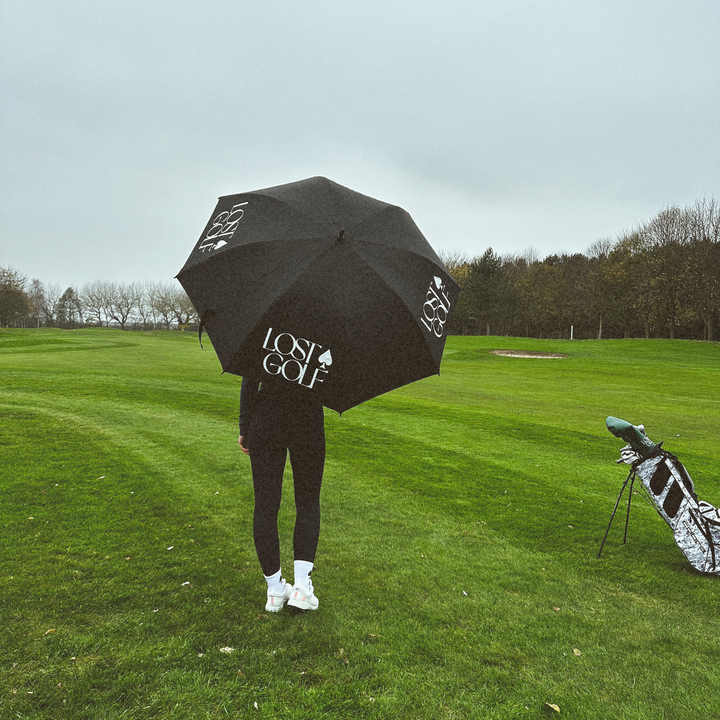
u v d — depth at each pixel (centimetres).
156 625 260
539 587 331
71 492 464
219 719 199
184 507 441
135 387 1162
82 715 196
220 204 278
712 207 4559
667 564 374
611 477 621
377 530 416
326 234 237
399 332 239
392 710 210
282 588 278
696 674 244
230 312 230
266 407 263
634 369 2350
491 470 622
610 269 4984
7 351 2228
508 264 6850
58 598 280
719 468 673
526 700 220
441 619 285
